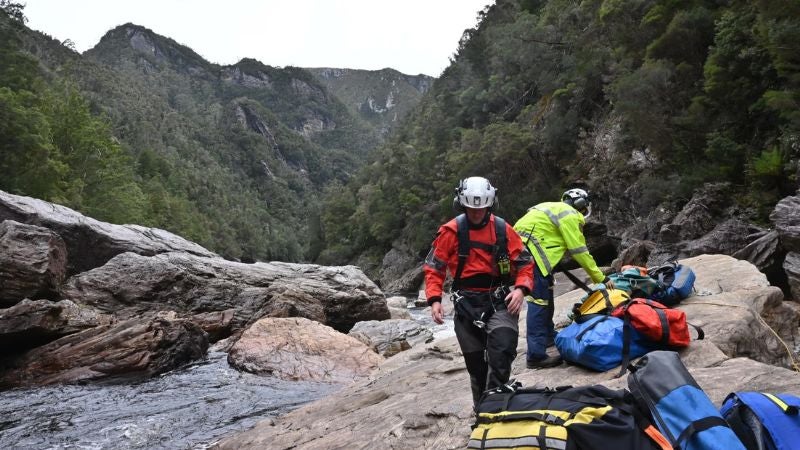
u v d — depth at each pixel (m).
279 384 9.77
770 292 6.50
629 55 39.44
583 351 4.26
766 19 23.02
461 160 55.25
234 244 118.88
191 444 6.70
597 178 38.16
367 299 19.69
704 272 7.50
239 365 10.88
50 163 45.09
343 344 11.00
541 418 2.40
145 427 7.41
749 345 4.89
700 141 29.88
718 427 2.33
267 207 184.50
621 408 2.44
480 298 3.45
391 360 7.97
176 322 12.10
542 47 54.75
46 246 12.99
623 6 38.84
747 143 26.94
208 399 8.82
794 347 6.32
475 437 2.49
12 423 7.71
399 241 72.56
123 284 14.93
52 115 60.28
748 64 26.47
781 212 15.33
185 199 113.06
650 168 33.12
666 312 4.22
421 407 4.68
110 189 61.38
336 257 89.50
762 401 2.54
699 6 32.09
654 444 2.33
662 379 2.52
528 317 4.84
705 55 32.16
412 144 97.75
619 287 5.33
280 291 17.39
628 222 34.75
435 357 7.27
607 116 41.28
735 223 22.08
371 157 134.62
